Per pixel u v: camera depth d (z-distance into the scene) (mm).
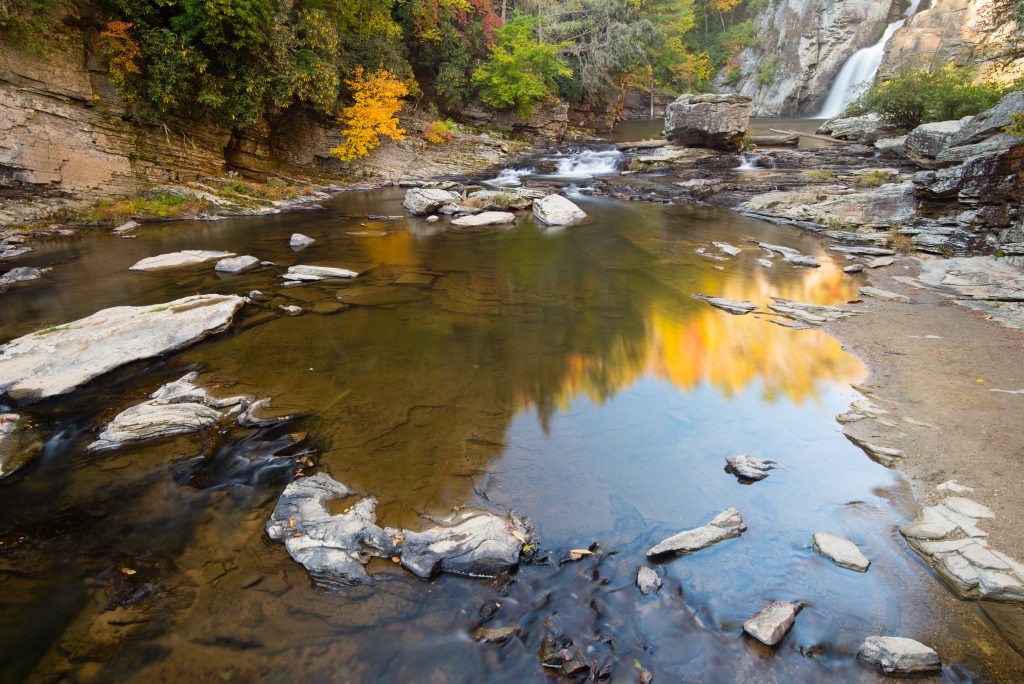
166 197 15547
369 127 21469
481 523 3883
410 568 3584
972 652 3008
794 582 3508
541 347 7258
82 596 3400
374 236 13719
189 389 5844
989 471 4484
